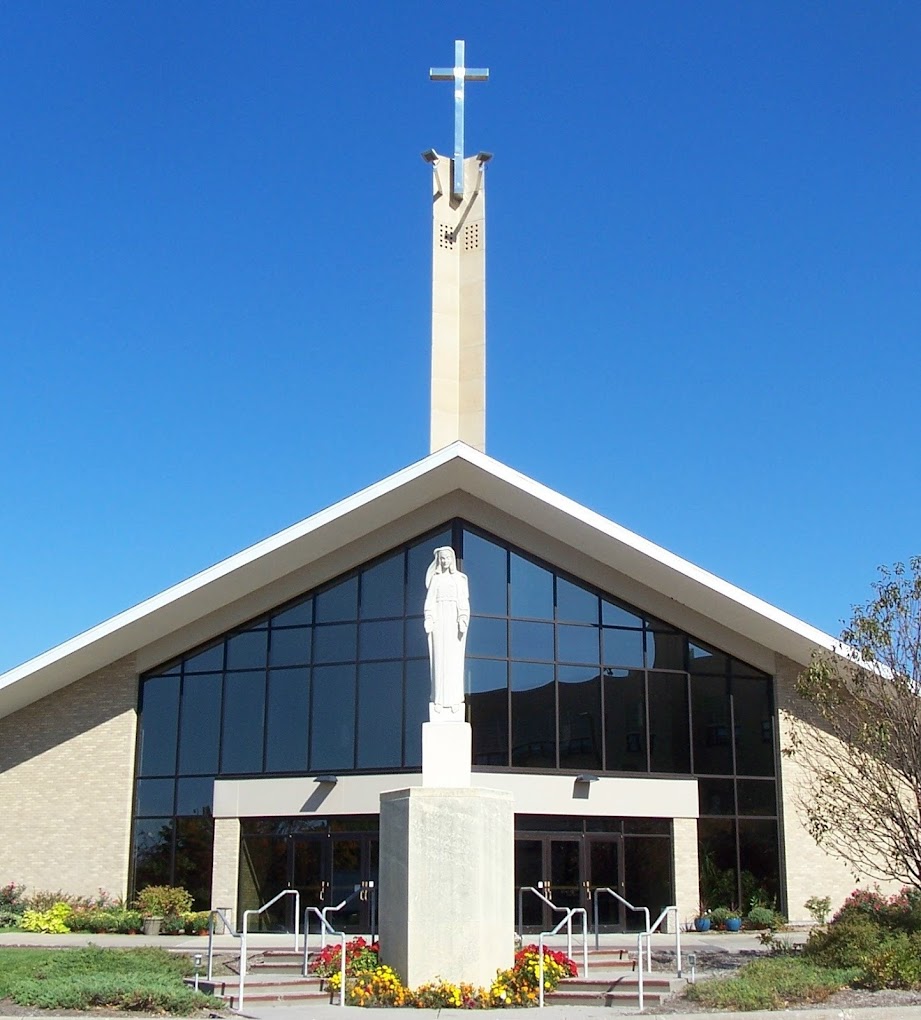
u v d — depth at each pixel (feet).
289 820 117.08
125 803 121.60
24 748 125.49
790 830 120.57
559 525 116.98
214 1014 57.21
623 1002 62.75
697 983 65.31
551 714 117.50
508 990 60.23
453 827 61.00
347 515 112.68
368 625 119.03
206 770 120.88
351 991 62.64
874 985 63.62
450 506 119.85
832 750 94.63
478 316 135.13
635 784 117.91
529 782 114.21
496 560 120.26
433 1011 57.82
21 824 123.65
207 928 109.60
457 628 68.49
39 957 70.28
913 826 77.46
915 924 75.31
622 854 116.78
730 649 123.95
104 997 57.31
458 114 140.67
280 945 97.19
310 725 118.11
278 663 120.88
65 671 121.08
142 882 120.26
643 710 120.57
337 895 113.80
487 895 61.31
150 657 123.85
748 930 115.44
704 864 119.24
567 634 120.37
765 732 123.75
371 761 115.55
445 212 138.51
